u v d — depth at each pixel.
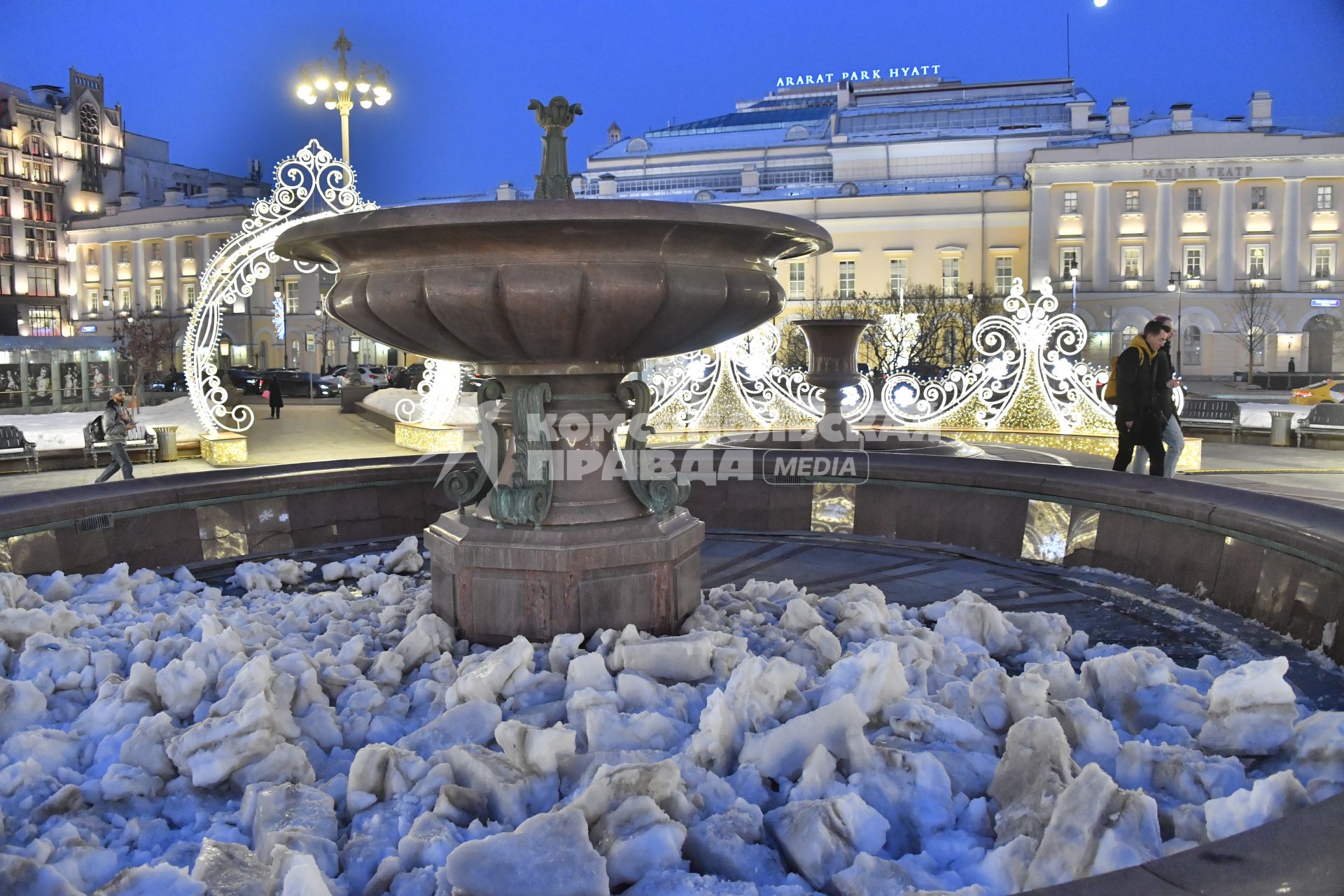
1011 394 15.71
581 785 1.99
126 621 3.27
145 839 1.91
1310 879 1.19
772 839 1.81
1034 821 1.74
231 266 14.75
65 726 2.45
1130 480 4.18
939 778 1.93
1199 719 2.27
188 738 2.13
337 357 62.56
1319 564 3.03
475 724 2.30
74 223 69.38
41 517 3.94
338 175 13.91
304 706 2.51
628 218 2.49
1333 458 14.34
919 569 4.35
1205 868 1.22
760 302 2.94
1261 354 49.94
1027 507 4.54
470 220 2.49
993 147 57.16
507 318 2.69
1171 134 49.44
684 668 2.67
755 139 67.75
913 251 51.81
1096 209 50.00
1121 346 50.56
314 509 4.95
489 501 3.17
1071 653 3.06
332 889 1.66
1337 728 1.97
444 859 1.72
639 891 1.63
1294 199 49.16
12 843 1.85
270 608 3.59
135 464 15.44
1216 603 3.55
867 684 2.28
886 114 63.97
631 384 3.14
